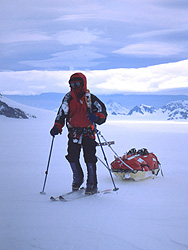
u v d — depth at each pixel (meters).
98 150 13.20
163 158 10.15
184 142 17.70
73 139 5.05
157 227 3.40
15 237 3.02
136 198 4.79
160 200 4.67
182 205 4.38
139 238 3.06
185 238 3.09
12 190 5.20
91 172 5.04
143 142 17.50
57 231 3.20
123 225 3.45
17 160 9.35
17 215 3.74
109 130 33.19
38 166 8.16
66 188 5.45
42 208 4.08
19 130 30.09
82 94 5.01
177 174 7.12
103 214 3.86
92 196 4.87
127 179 6.42
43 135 23.09
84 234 3.13
